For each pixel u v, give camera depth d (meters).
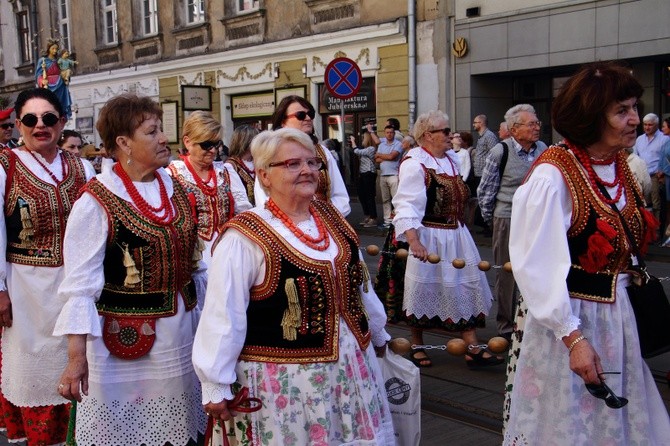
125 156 3.28
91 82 23.61
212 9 19.55
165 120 21.19
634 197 2.88
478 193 6.20
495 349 3.40
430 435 4.32
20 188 3.87
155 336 3.26
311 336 2.68
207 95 18.91
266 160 2.73
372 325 3.02
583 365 2.59
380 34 15.62
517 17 13.65
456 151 12.71
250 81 18.73
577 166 2.80
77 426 3.23
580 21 12.84
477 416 4.58
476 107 14.62
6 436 4.37
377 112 16.02
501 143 6.10
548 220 2.72
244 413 2.70
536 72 14.21
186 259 3.34
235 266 2.65
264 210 2.78
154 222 3.24
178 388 3.31
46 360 3.87
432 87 15.08
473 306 5.49
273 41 18.00
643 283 2.83
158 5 21.16
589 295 2.79
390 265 5.67
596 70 2.76
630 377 2.80
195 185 4.97
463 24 14.45
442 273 5.43
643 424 2.79
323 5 16.78
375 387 2.82
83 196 3.15
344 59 11.05
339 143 17.06
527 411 2.85
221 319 2.62
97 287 3.08
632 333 2.79
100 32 23.22
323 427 2.64
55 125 3.97
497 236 6.08
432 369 5.52
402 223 5.19
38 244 3.90
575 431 2.77
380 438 2.74
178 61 20.48
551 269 2.70
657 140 11.32
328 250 2.77
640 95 2.75
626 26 12.28
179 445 3.31
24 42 26.89
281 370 2.66
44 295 3.87
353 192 17.59
